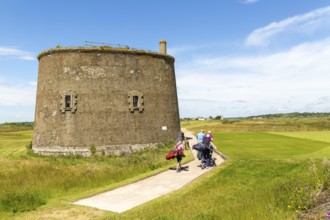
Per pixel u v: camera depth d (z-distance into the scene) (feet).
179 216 30.66
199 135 62.75
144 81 92.22
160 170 56.18
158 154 80.07
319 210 27.07
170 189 44.34
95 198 41.52
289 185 36.96
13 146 117.80
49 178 51.57
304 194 30.58
